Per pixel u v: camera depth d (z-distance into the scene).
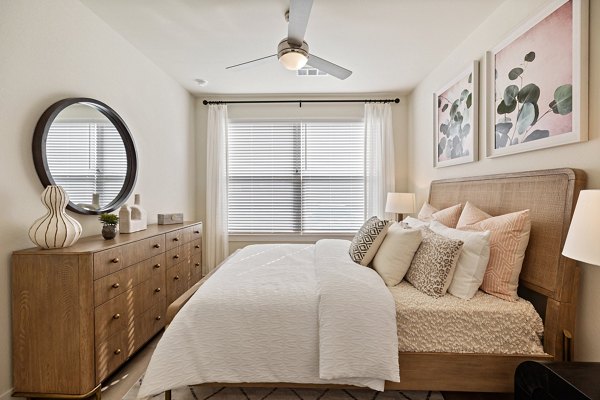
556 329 1.40
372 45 2.58
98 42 2.17
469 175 2.41
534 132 1.68
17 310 1.52
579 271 1.40
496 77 2.03
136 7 2.05
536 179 1.64
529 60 1.72
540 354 1.42
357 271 1.72
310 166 4.03
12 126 1.56
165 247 2.37
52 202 1.58
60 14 1.84
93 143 2.12
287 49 1.99
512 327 1.44
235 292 1.54
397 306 1.48
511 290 1.54
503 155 1.96
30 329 1.52
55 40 1.81
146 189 2.82
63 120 1.86
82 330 1.52
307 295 1.52
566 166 1.51
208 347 1.40
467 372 1.44
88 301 1.54
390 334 1.38
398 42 2.52
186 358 1.37
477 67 2.26
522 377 1.19
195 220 3.98
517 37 1.81
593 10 1.36
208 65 2.99
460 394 1.64
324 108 3.97
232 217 4.05
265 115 3.98
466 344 1.44
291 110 3.99
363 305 1.43
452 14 2.12
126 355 1.85
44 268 1.51
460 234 1.74
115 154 2.35
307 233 4.01
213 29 2.33
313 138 4.02
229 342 1.41
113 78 2.34
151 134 2.90
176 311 1.54
